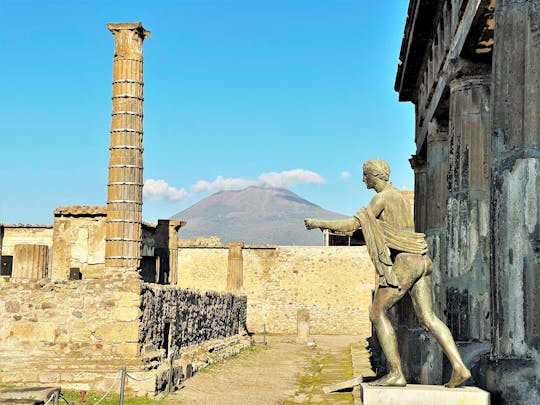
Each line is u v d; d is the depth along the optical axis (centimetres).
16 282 2300
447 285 1327
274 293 5753
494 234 845
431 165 1756
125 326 2261
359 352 3709
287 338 5197
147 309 2370
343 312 5669
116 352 2250
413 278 935
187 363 2581
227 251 5728
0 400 1756
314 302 5706
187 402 2105
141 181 2962
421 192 2188
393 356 923
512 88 832
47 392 1827
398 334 1881
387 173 981
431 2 1579
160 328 2539
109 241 2895
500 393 813
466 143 1294
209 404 2080
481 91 1290
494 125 858
